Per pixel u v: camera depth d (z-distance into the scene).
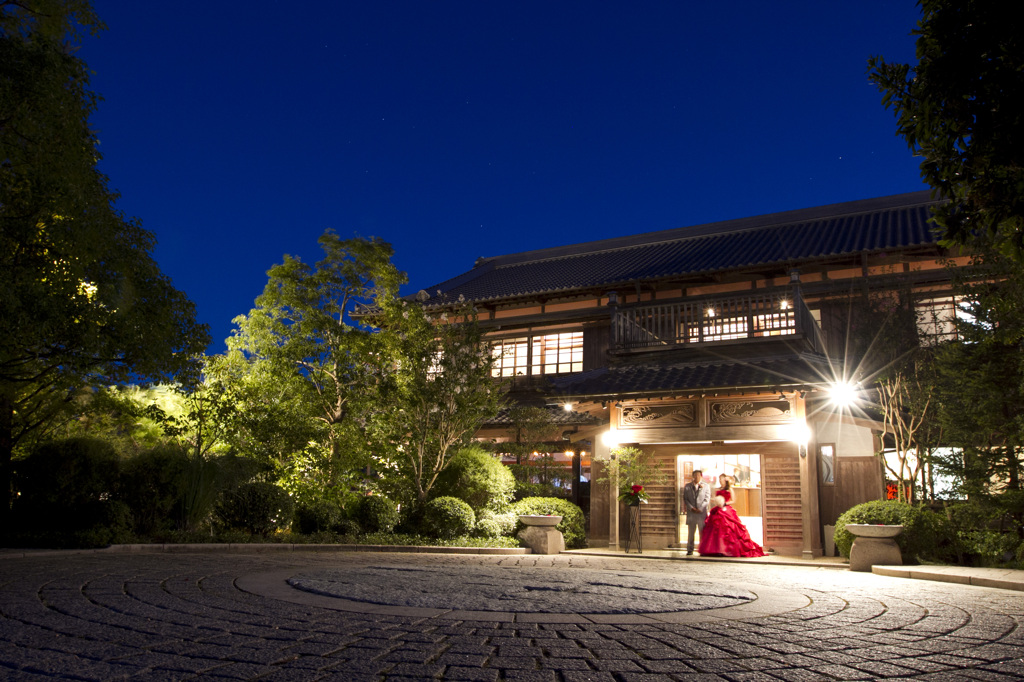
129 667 3.32
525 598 5.71
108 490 11.74
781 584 7.83
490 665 3.54
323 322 15.54
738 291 18.70
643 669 3.55
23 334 8.24
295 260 15.98
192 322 10.82
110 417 14.96
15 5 9.16
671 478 15.42
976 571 8.94
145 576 6.83
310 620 4.61
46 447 11.42
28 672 3.21
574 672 3.45
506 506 15.27
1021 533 10.73
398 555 11.41
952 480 12.53
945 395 11.77
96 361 9.53
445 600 5.49
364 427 15.91
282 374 15.34
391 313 15.91
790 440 14.02
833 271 18.20
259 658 3.55
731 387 13.98
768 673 3.53
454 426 15.02
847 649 4.12
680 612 5.30
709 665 3.67
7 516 11.43
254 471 13.84
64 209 8.43
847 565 11.74
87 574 6.91
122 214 10.12
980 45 3.38
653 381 15.36
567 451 18.73
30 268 8.59
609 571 8.95
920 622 5.16
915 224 19.19
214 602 5.25
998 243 3.72
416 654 3.73
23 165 8.25
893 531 10.52
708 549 13.02
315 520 13.53
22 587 5.88
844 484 13.77
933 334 14.82
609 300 18.38
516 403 19.64
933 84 3.53
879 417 13.68
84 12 9.53
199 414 14.31
